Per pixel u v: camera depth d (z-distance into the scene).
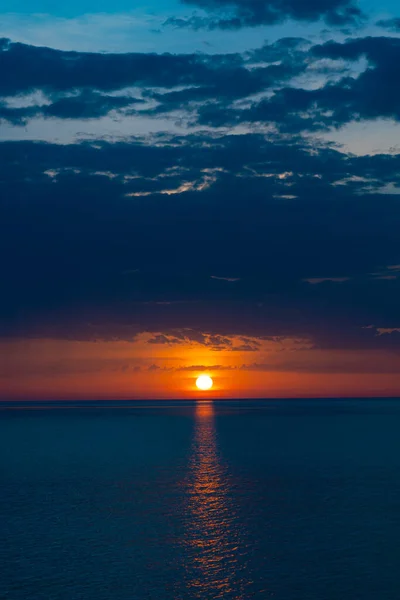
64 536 39.66
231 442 99.69
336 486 56.53
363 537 39.25
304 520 43.59
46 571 33.00
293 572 32.81
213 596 29.69
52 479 61.22
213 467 69.50
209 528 41.53
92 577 32.12
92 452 85.75
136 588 30.69
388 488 55.38
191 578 31.97
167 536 39.62
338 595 29.77
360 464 71.75
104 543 38.09
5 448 91.75
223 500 50.47
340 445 93.75
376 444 95.06
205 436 112.38
